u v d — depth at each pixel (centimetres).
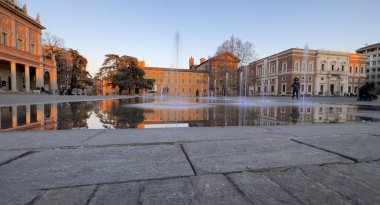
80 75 4544
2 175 157
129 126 384
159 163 188
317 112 717
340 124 412
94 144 239
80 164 182
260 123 438
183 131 326
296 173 171
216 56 4931
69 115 557
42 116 529
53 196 129
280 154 218
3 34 2723
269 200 129
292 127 371
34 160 190
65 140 257
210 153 217
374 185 151
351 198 133
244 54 4566
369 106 1120
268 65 5956
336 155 216
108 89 5372
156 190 139
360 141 273
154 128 354
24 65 2803
